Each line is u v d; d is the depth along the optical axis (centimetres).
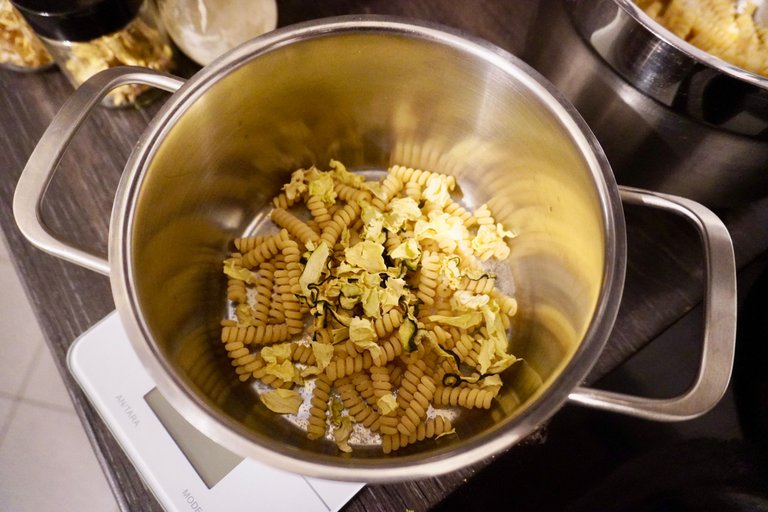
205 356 36
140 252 30
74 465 67
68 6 33
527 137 36
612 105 35
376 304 38
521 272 41
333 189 42
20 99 42
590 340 27
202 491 32
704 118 32
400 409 36
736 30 35
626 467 37
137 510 34
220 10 38
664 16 36
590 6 31
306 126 40
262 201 43
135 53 39
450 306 39
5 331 72
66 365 36
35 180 30
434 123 40
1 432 68
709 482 37
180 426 34
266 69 34
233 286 40
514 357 37
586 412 38
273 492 33
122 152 41
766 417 38
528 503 36
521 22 46
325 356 36
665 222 40
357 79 37
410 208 41
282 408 36
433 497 34
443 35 33
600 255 29
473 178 43
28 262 38
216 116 34
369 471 25
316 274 38
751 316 39
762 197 37
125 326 27
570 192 34
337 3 45
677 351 37
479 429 35
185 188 35
